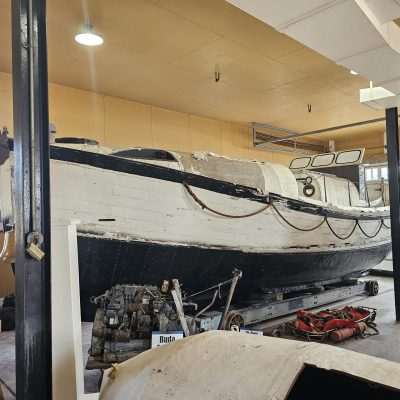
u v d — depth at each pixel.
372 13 2.86
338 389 1.46
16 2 1.67
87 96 6.21
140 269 3.16
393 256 4.82
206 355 1.51
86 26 4.13
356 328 3.89
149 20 4.05
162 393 1.39
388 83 4.01
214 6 3.82
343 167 6.63
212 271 3.65
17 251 1.67
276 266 4.29
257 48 4.80
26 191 1.64
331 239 5.00
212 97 6.73
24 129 1.65
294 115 8.08
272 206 3.91
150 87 6.14
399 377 1.22
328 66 5.40
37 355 1.64
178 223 3.22
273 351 1.44
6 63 4.93
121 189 2.90
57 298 2.05
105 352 2.79
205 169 3.48
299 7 2.62
